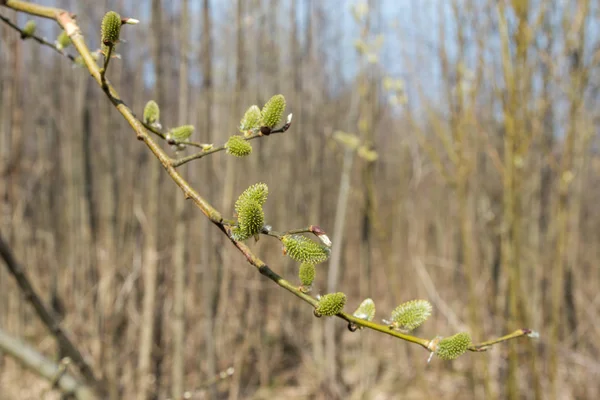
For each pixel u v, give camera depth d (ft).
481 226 6.70
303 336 8.54
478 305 5.80
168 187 6.48
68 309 6.75
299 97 7.97
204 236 4.82
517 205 3.84
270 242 8.07
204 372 6.49
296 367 8.02
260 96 7.98
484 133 3.97
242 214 1.71
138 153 6.68
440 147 7.75
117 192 7.30
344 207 5.47
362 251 5.62
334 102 8.85
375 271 9.20
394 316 1.82
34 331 7.57
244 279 7.00
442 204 10.63
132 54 8.02
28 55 8.51
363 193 5.42
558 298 4.10
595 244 9.78
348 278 9.35
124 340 6.07
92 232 6.23
